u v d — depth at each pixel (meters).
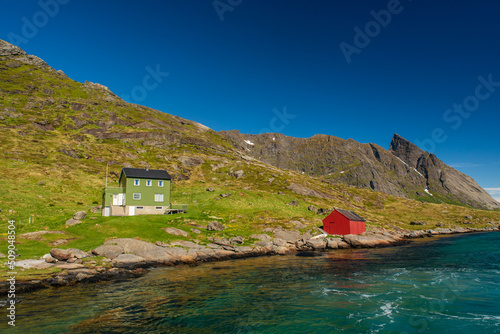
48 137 119.94
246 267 37.12
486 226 119.38
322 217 80.69
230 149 192.50
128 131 155.75
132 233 44.56
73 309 20.38
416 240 78.75
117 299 22.88
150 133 159.38
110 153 121.81
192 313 19.89
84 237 40.59
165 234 46.69
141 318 18.88
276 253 49.88
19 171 79.38
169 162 131.25
